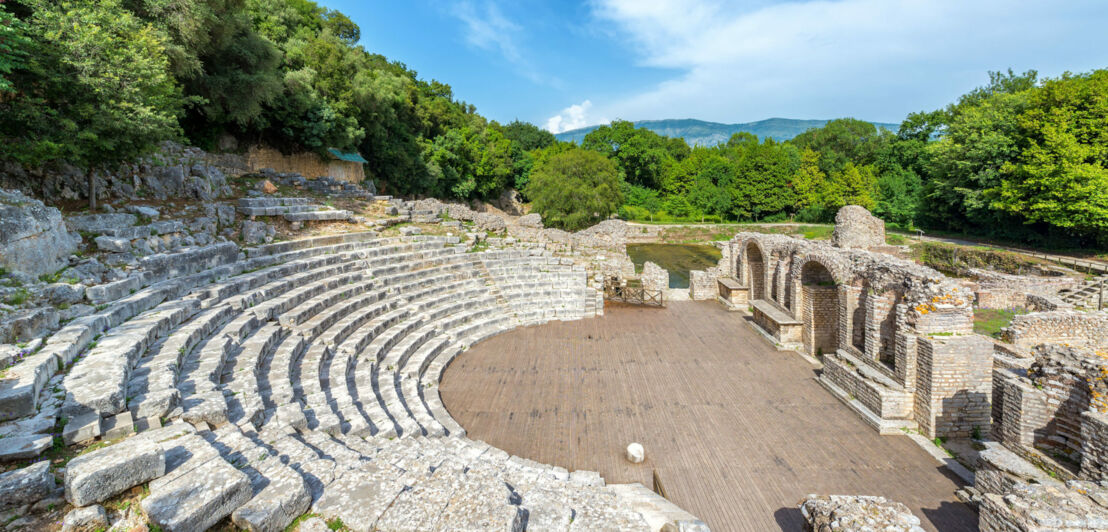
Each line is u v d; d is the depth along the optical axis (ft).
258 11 114.21
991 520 25.62
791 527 29.96
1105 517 22.44
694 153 311.88
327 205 85.30
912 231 182.09
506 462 32.60
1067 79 130.21
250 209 66.49
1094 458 26.91
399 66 216.74
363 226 80.23
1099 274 99.25
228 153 96.68
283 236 66.44
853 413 44.14
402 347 52.70
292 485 18.95
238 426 25.14
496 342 64.49
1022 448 31.86
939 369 38.78
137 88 44.80
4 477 15.53
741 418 43.60
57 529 15.23
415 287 67.97
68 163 48.57
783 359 58.39
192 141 89.97
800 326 62.34
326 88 115.96
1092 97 121.60
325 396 34.81
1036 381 32.45
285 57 111.24
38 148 37.60
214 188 70.95
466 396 48.14
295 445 24.06
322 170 128.06
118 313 32.17
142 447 17.99
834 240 114.73
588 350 61.67
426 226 91.56
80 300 31.99
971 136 146.92
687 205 252.62
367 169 153.38
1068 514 22.76
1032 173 121.29
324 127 112.06
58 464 17.67
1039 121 127.44
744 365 56.49
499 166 235.40
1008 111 144.05
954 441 38.86
